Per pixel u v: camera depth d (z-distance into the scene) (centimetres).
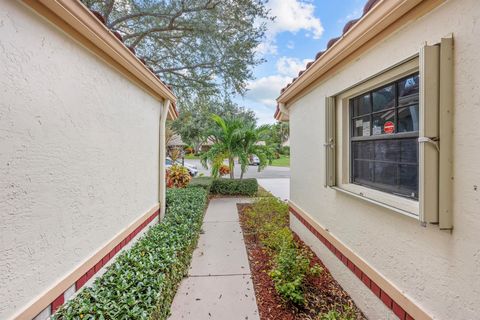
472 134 135
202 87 935
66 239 187
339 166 298
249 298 274
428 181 151
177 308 256
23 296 147
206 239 460
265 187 1158
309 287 290
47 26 167
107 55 243
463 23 140
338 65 280
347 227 276
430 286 164
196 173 1583
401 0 163
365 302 240
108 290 192
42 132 163
